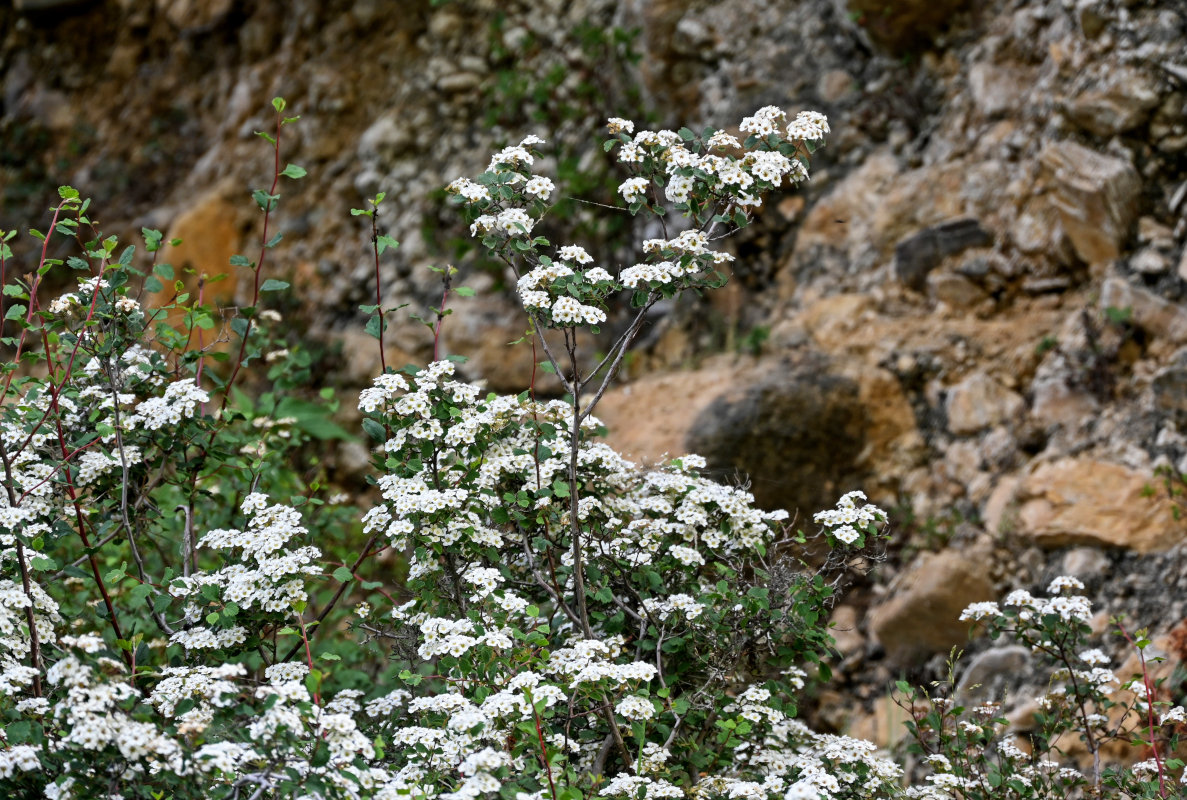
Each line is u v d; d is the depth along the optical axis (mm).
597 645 2766
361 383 7195
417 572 3090
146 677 3004
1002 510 5285
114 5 10531
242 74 9617
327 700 3664
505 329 7172
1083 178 5789
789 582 3244
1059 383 5562
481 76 8391
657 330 6949
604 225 7090
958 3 6812
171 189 9516
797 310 6625
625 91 7539
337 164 8664
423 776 2596
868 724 4930
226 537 3082
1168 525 4859
